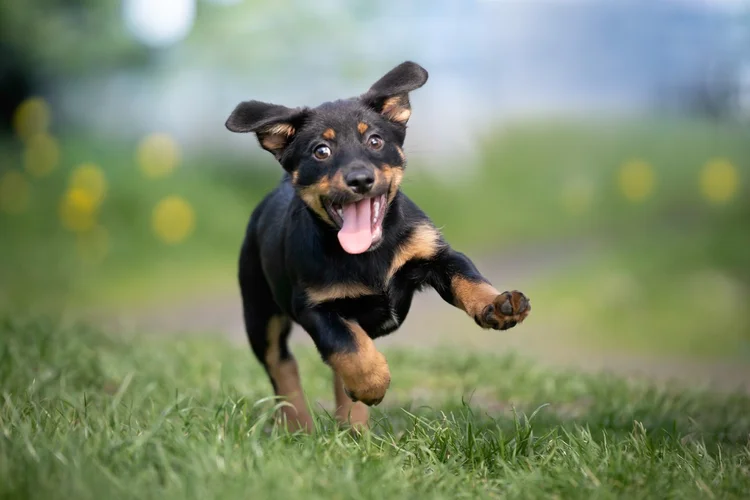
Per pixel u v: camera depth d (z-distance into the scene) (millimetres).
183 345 8547
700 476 4242
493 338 11633
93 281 15266
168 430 4383
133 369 7027
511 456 4512
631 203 18859
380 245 5020
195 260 16703
